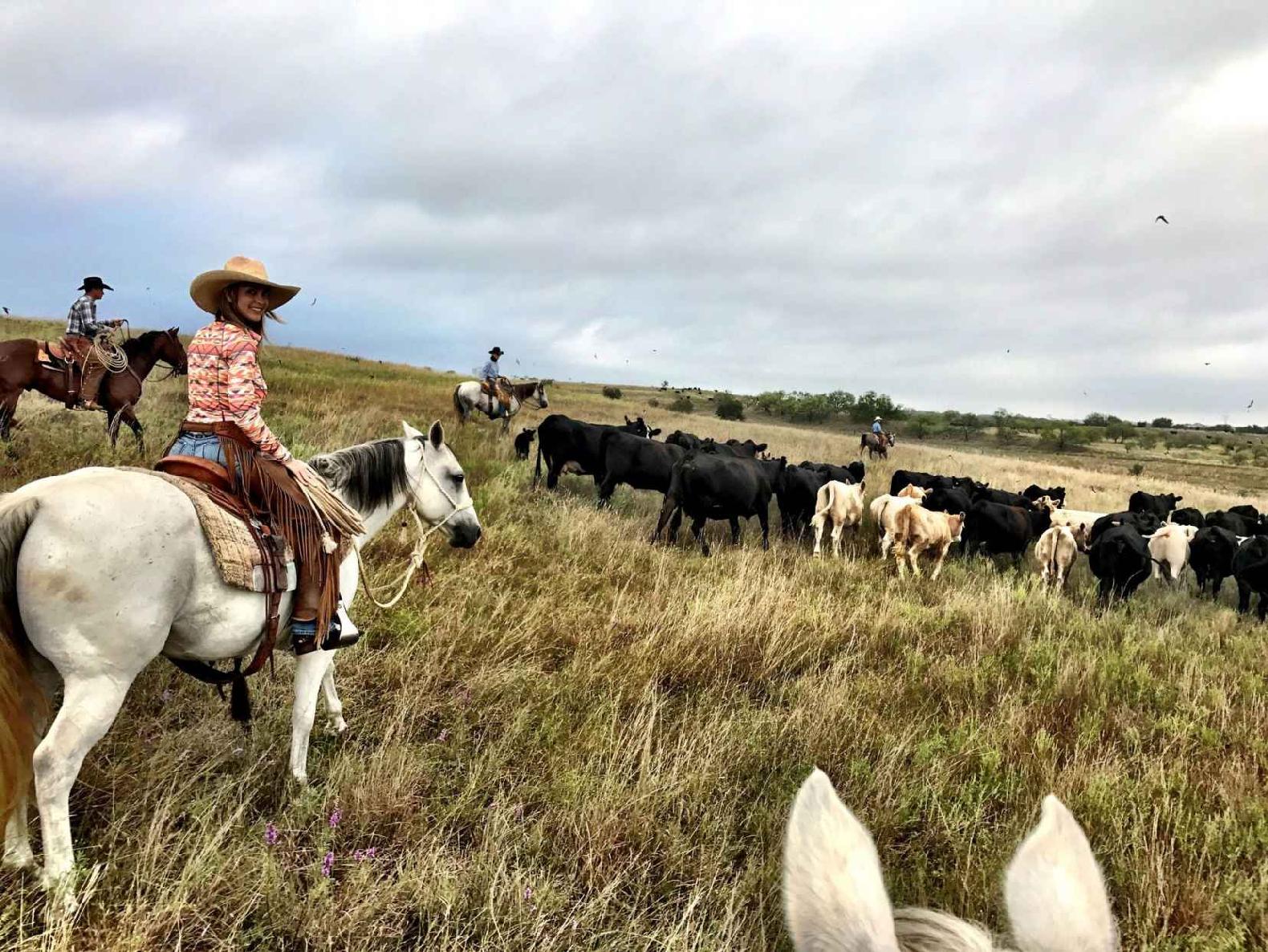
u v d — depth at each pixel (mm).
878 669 6102
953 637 7121
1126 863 3619
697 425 35406
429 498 4316
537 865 3232
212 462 2873
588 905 2973
